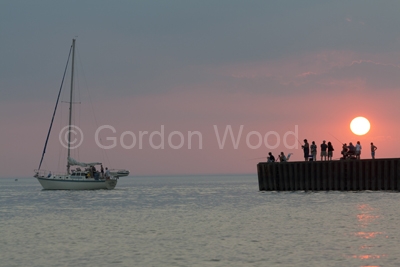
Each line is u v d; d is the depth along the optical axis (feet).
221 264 134.21
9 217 244.22
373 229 180.86
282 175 339.57
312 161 322.14
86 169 431.43
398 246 149.89
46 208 292.40
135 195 423.23
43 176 414.21
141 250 152.66
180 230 190.08
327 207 249.34
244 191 488.02
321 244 155.63
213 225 202.28
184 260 139.13
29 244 164.35
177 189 581.53
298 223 201.16
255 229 188.65
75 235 181.57
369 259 135.54
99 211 269.23
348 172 308.81
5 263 138.92
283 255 142.41
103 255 146.61
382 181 299.79
